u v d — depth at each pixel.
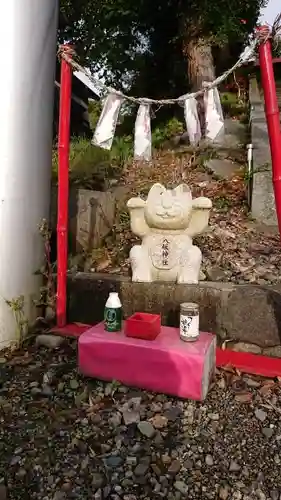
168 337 2.59
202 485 1.82
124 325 2.79
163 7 7.89
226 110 7.99
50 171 3.50
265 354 2.88
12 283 3.01
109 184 5.24
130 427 2.16
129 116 8.47
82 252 3.93
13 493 1.78
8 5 2.83
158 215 3.04
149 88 8.96
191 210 3.06
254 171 4.56
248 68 8.38
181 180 5.35
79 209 3.91
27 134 3.05
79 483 1.82
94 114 9.36
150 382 2.45
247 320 2.91
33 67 3.07
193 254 3.07
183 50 7.85
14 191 2.96
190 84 7.64
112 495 1.75
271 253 3.81
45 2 3.18
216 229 4.29
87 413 2.28
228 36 7.61
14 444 2.04
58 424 2.19
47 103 3.34
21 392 2.47
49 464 1.92
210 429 2.16
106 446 2.02
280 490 1.80
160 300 3.04
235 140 6.50
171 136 7.34
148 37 8.55
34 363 2.80
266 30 2.54
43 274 3.39
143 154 2.86
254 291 2.89
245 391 2.47
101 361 2.55
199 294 2.96
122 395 2.44
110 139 2.91
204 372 2.35
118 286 3.14
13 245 2.99
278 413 2.28
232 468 1.90
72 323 3.32
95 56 8.16
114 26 8.06
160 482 1.83
